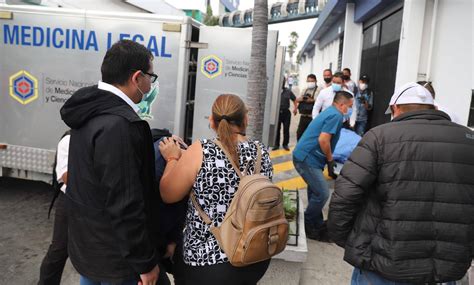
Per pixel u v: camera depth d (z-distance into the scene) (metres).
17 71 4.95
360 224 2.22
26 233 4.66
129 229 1.78
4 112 5.05
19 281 3.70
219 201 2.05
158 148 2.34
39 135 4.99
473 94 6.71
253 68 3.95
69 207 2.00
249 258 1.93
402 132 2.10
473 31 6.55
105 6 6.37
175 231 2.35
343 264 4.13
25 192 5.95
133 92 2.00
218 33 4.78
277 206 1.97
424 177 2.04
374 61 10.85
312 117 7.93
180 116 4.69
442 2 6.76
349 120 9.17
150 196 2.01
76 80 4.81
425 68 7.23
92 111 1.87
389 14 9.37
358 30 12.73
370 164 2.12
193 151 2.08
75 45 4.76
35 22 4.82
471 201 2.06
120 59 1.93
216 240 2.06
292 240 3.53
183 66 4.61
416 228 2.04
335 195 2.21
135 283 1.99
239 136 2.21
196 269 2.08
